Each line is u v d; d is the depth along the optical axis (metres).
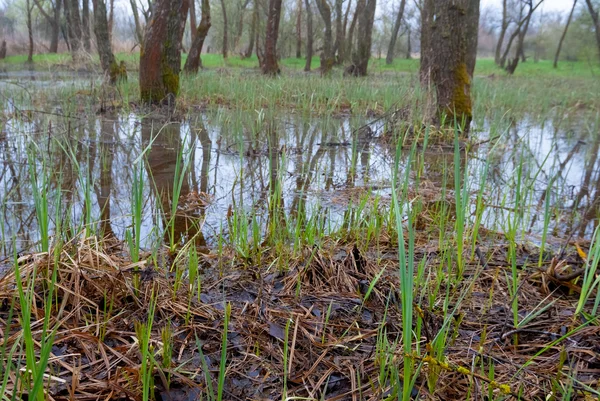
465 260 3.02
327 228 3.67
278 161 5.61
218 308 2.39
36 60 29.52
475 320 2.39
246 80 14.44
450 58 7.96
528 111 12.05
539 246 3.40
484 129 8.83
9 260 2.89
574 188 5.17
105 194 4.40
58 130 6.83
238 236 3.30
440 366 1.74
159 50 9.70
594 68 37.03
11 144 6.04
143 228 3.62
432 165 6.05
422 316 2.00
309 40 32.34
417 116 8.00
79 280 2.35
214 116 9.24
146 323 2.20
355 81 16.28
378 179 5.25
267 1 40.19
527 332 2.28
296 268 2.81
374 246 3.31
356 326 2.30
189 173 5.29
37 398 1.51
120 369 1.87
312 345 2.14
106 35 13.55
